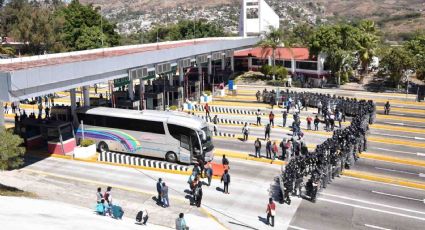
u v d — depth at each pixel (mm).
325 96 49406
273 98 50812
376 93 59656
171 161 30844
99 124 32875
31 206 17844
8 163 23031
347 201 24844
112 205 20656
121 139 32125
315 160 27625
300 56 67188
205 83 62625
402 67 60656
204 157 30125
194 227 20750
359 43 64438
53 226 13664
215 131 38406
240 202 24312
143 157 32219
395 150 35656
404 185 27891
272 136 38500
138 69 39594
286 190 24141
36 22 81125
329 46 62438
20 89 25766
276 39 69625
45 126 32844
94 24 89062
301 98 50188
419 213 23578
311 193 24703
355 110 45312
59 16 86875
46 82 27938
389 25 187625
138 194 24938
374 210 23734
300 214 22922
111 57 35219
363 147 34969
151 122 31031
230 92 58219
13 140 22609
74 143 32781
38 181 26109
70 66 30312
